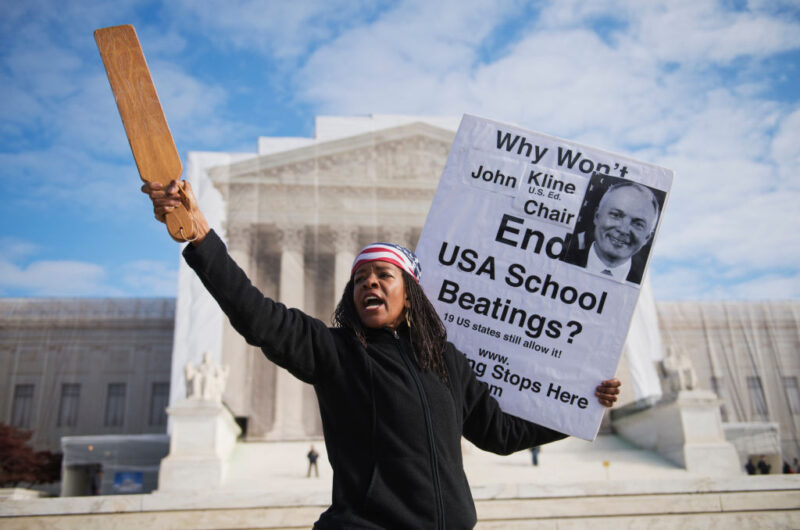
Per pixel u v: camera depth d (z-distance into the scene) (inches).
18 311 1395.2
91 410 1366.9
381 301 92.7
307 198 1236.5
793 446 1278.3
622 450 1000.9
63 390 1365.7
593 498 253.9
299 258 1200.2
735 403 1309.1
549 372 120.1
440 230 126.0
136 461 1001.5
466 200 126.7
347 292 97.2
